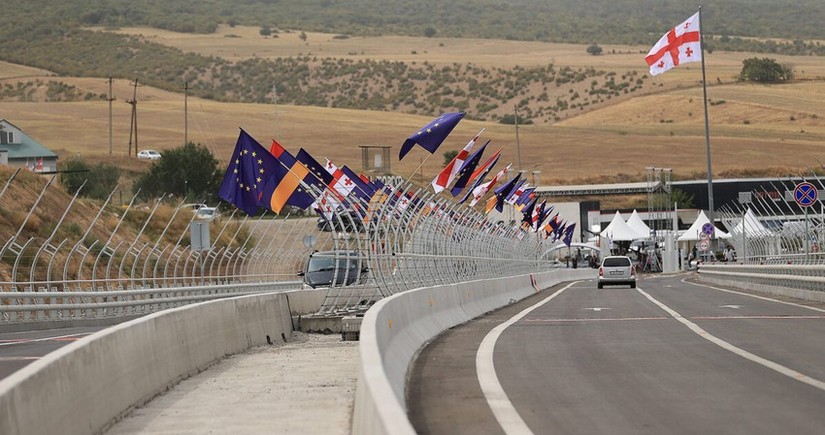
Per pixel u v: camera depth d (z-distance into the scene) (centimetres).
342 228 6756
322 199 6738
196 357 4378
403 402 3014
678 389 3297
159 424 3103
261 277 14050
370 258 6688
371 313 3528
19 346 5709
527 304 9050
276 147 7069
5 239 11338
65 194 13862
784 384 3353
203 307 4631
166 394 3722
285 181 7006
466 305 6944
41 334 6981
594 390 3319
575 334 5375
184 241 14825
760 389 3256
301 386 3834
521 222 13888
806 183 10000
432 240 7812
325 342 6016
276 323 6106
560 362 4088
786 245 14300
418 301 5175
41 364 2555
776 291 9938
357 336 6097
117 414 3183
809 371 3662
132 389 3391
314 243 10988
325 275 10150
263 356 5003
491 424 2747
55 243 11969
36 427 2397
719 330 5403
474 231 9725
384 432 1875
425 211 7894
